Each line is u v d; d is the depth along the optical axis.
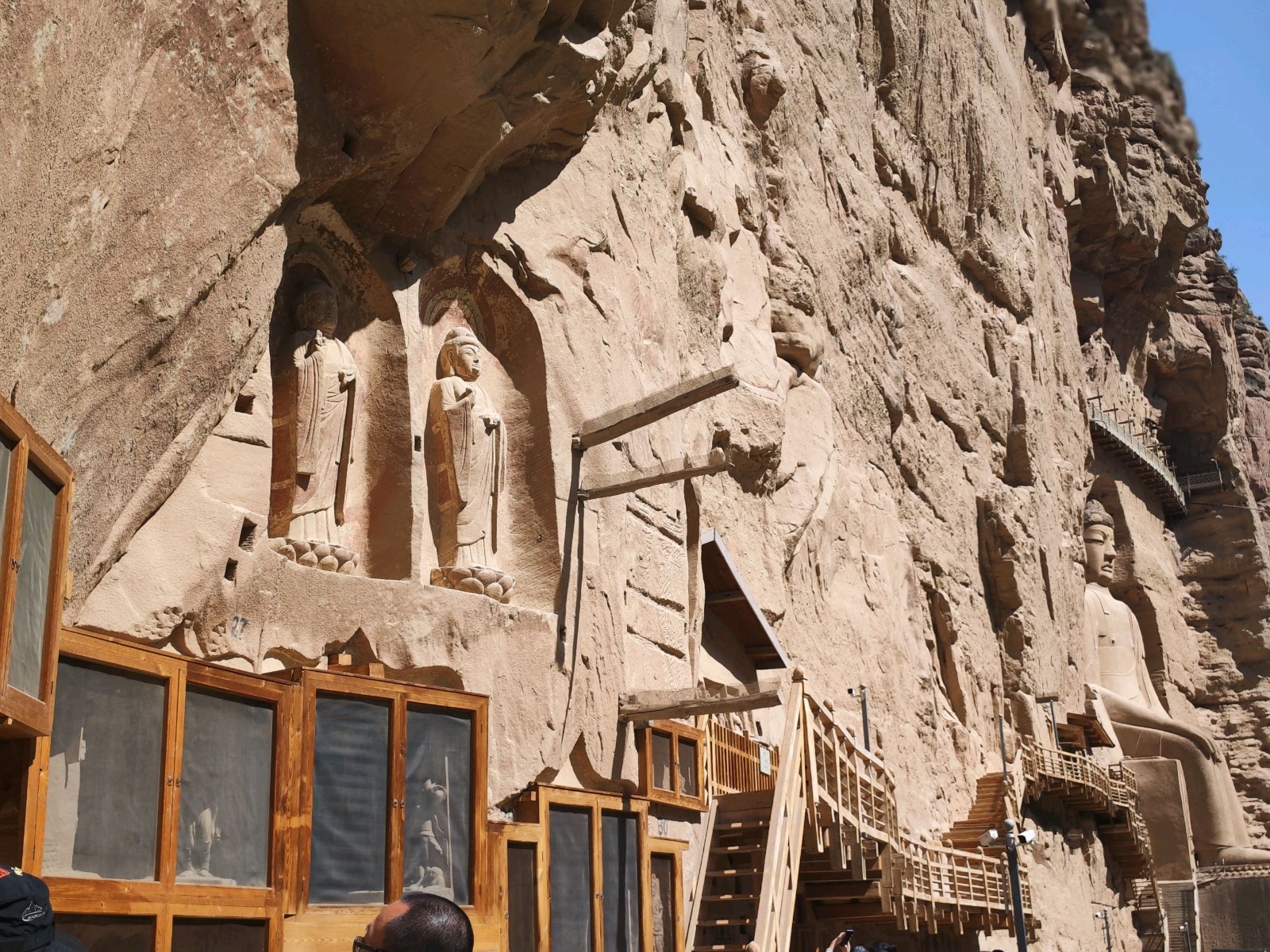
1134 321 48.38
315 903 7.88
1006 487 31.80
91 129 6.19
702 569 15.27
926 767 24.70
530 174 11.98
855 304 24.91
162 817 6.79
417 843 8.56
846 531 23.03
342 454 10.14
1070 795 31.00
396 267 10.69
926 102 30.42
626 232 13.42
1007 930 21.36
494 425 10.86
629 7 11.21
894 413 26.64
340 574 9.55
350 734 8.30
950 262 31.39
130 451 7.42
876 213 26.27
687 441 14.66
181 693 7.02
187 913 6.83
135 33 6.56
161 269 7.15
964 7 33.47
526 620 10.71
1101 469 45.22
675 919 11.63
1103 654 42.69
